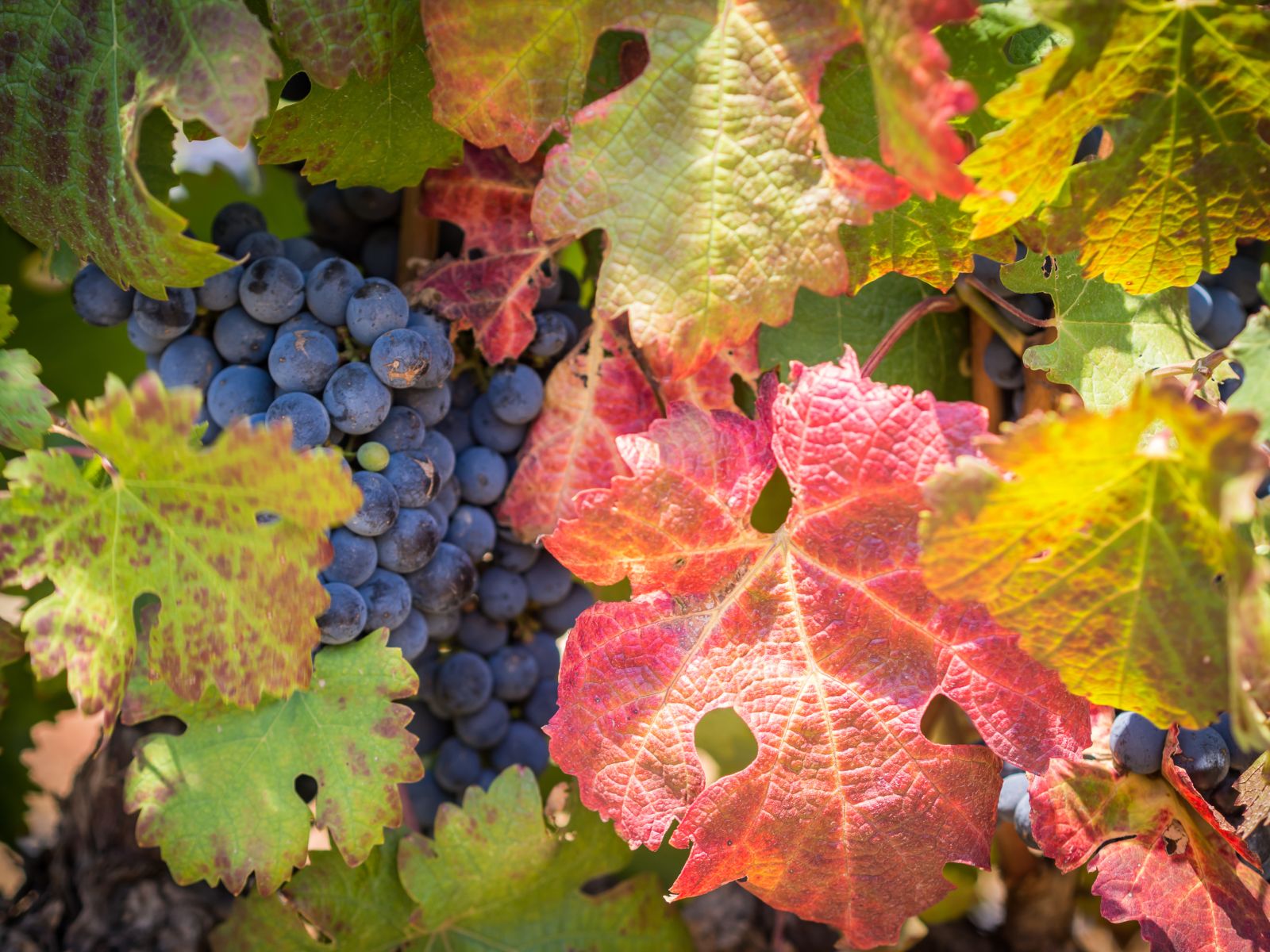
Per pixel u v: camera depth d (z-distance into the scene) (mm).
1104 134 283
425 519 307
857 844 286
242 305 304
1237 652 225
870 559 279
